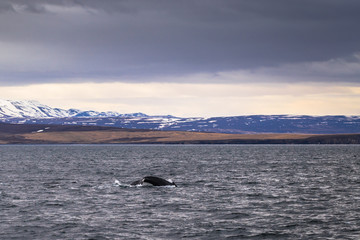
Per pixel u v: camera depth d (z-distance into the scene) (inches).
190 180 6865.2
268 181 6707.7
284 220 3705.7
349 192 5393.7
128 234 3248.0
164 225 3526.1
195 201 4643.2
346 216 3860.7
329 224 3548.2
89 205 4389.8
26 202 4559.5
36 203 4495.6
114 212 4040.4
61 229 3388.3
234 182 6555.1
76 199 4758.9
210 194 5167.3
